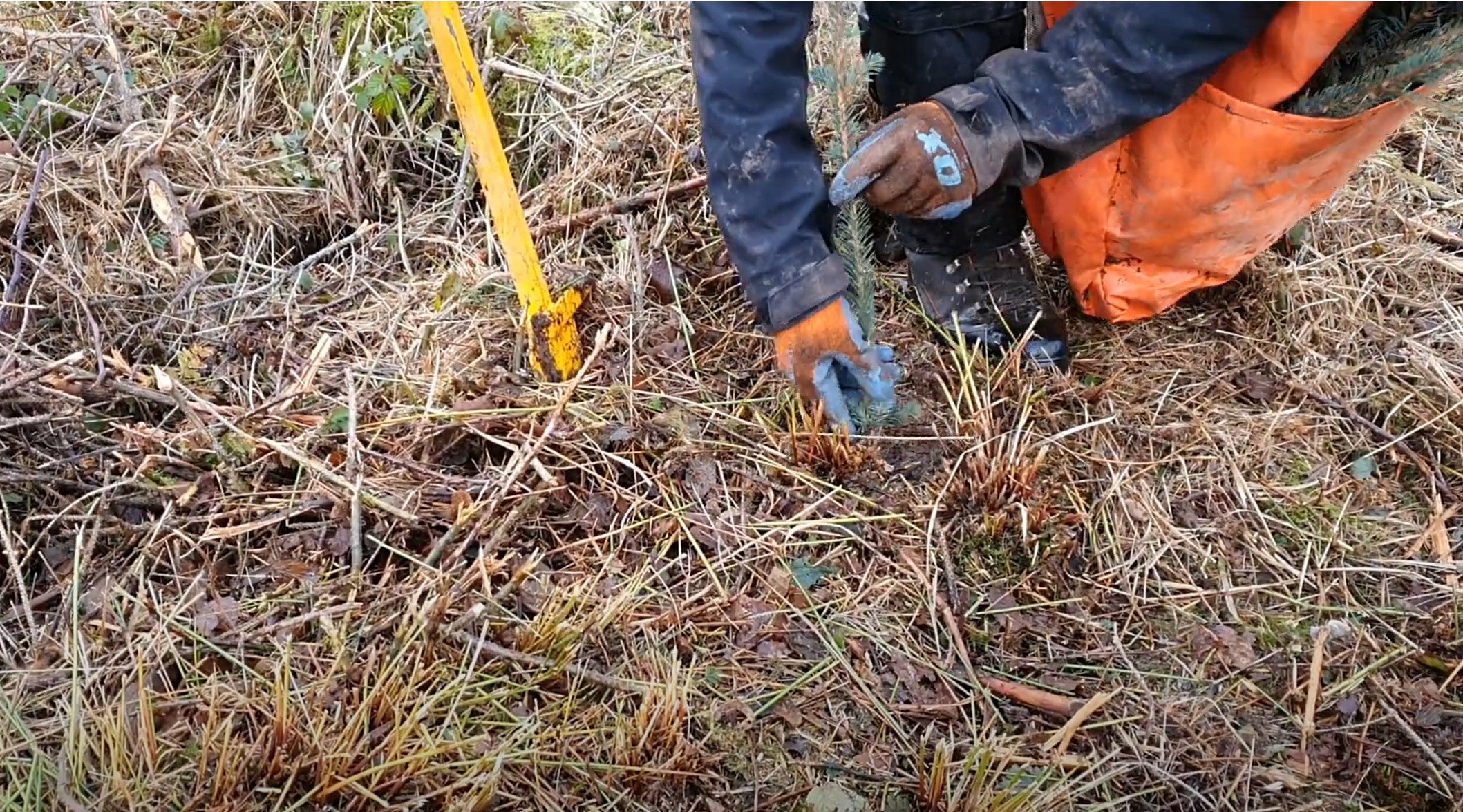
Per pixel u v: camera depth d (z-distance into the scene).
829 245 2.14
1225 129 1.94
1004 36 2.17
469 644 1.75
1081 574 2.02
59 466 2.04
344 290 2.67
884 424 2.20
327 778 1.54
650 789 1.64
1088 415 2.24
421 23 3.07
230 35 3.20
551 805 1.59
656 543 2.00
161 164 2.81
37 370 2.04
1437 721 1.77
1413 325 2.48
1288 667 1.86
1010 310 2.38
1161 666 1.86
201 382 2.32
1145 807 1.68
